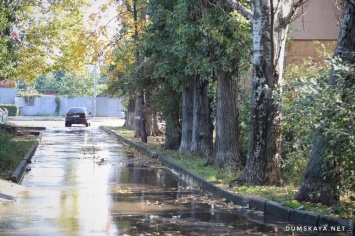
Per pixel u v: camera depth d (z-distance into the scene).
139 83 34.16
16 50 34.88
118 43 35.19
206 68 23.25
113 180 21.48
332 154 13.49
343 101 13.26
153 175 23.39
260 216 14.18
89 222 13.02
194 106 28.77
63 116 93.38
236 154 23.45
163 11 27.58
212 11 21.89
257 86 18.42
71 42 38.75
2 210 14.56
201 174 21.27
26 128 56.56
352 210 13.41
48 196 17.12
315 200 14.66
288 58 30.73
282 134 19.08
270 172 18.42
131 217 13.73
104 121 84.44
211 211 14.84
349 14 14.46
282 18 18.48
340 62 13.74
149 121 46.22
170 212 14.57
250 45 21.91
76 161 28.80
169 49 27.33
